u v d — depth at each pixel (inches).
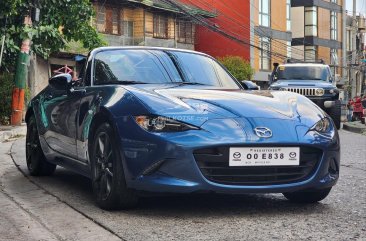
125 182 170.1
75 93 211.6
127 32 1197.1
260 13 1492.4
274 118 171.0
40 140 245.1
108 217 170.4
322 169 172.4
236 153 161.2
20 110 513.3
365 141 452.8
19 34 502.3
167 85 202.5
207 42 1476.4
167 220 167.0
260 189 164.2
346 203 194.2
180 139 159.2
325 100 594.2
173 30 1299.2
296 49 1772.9
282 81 624.7
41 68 920.3
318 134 173.0
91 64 219.5
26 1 500.7
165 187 160.1
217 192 162.4
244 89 216.8
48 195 208.7
